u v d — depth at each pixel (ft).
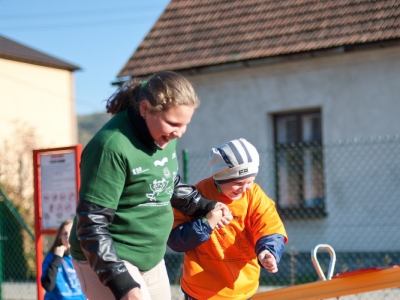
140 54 57.31
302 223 49.47
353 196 47.42
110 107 12.54
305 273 39.88
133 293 10.94
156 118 11.50
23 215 48.24
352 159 47.80
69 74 83.51
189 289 15.21
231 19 56.65
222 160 14.64
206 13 58.95
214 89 53.67
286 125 51.93
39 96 78.95
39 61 77.97
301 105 50.26
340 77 48.80
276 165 51.42
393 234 45.44
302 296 15.08
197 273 15.06
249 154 14.62
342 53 47.98
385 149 46.62
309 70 49.98
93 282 12.35
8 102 75.10
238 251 15.03
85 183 11.43
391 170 46.16
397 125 46.55
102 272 11.04
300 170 50.60
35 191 26.17
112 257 11.11
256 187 15.44
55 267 21.77
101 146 11.48
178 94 11.37
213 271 15.01
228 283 14.93
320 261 44.29
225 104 53.21
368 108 47.67
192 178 53.01
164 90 11.38
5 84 75.00
